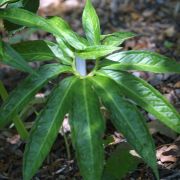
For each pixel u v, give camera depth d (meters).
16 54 0.67
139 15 1.49
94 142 0.70
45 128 0.70
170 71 0.73
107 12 1.54
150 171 0.86
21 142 0.99
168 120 0.70
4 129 1.03
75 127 0.70
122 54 0.76
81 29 1.47
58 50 0.77
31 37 1.40
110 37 0.77
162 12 1.49
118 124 0.70
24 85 0.72
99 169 0.69
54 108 0.71
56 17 0.74
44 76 0.73
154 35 1.36
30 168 0.69
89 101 0.71
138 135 0.70
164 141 0.94
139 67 0.74
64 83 0.73
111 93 0.72
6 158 0.96
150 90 0.72
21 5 0.79
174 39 1.32
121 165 0.82
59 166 0.92
